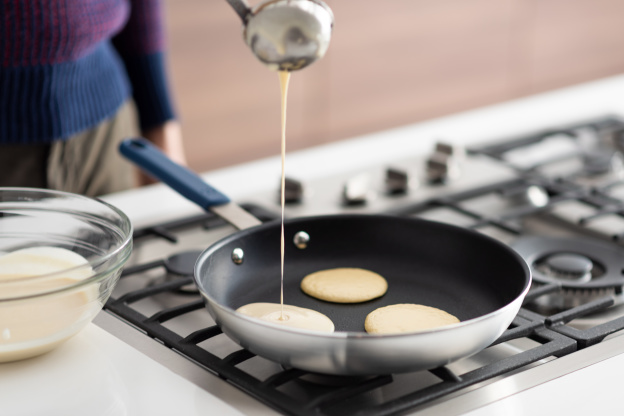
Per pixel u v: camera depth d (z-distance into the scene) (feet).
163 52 6.19
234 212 4.25
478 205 4.98
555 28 13.16
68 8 5.27
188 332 3.95
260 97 10.61
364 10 11.09
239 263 4.17
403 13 11.44
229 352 3.84
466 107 12.73
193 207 4.91
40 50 5.31
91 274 3.64
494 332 3.55
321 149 5.68
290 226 4.28
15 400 3.52
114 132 5.86
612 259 4.43
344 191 4.97
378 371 3.51
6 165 5.58
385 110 11.87
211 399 3.54
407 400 3.49
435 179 5.16
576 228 4.82
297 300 4.11
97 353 3.74
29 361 3.69
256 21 3.72
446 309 4.07
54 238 4.02
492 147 5.51
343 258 4.35
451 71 12.33
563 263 4.31
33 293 3.54
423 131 5.91
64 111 5.51
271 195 5.04
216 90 10.21
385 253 4.34
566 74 13.67
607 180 5.24
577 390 3.58
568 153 5.48
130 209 4.88
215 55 10.05
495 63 12.76
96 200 3.97
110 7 5.53
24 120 5.46
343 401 3.59
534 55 13.12
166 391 3.57
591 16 13.52
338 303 4.08
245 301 4.10
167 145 6.41
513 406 3.51
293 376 3.59
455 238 4.24
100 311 3.99
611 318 4.02
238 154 10.71
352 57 11.24
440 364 3.53
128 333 3.86
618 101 6.34
